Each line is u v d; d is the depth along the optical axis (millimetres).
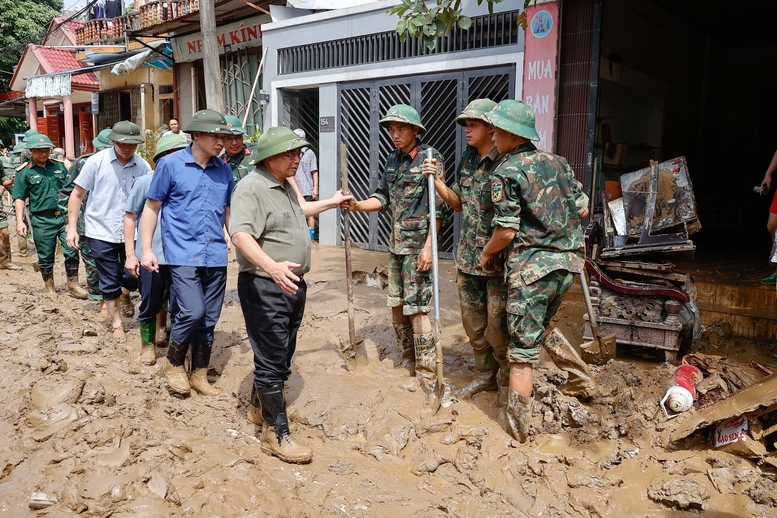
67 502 3113
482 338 4430
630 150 9633
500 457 3680
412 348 4992
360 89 10266
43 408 3932
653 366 4934
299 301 3803
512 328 3777
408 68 9391
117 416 3898
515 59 8148
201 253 4406
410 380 4637
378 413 4129
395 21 9602
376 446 3855
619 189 5738
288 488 3367
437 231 4707
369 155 10211
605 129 8711
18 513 3096
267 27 11609
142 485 3219
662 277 5020
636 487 3494
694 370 4344
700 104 12703
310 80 10930
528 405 3777
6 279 8414
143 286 4871
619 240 5270
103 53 20391
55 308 6316
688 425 3773
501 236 3662
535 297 3727
